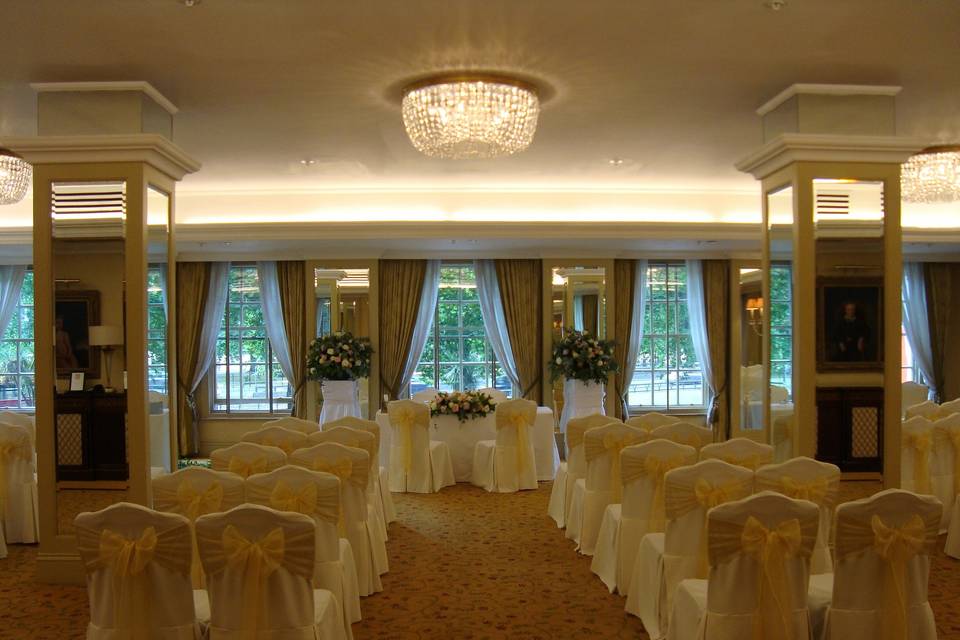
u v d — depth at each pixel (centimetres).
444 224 923
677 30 431
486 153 566
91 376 500
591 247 1053
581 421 604
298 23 416
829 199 523
